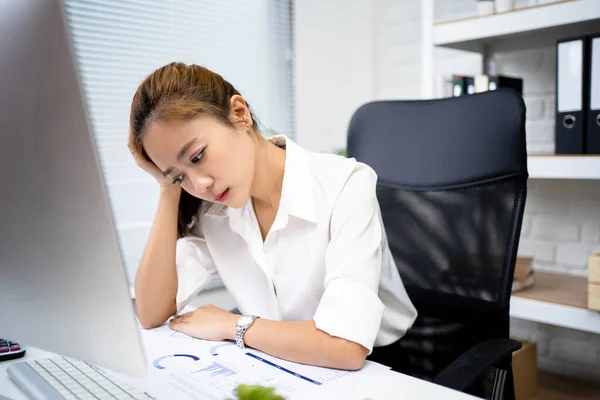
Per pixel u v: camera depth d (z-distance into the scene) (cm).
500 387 94
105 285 56
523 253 214
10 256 61
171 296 106
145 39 212
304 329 82
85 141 50
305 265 105
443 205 116
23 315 66
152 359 82
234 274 117
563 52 165
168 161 87
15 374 75
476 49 205
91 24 198
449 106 119
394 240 122
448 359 114
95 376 73
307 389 70
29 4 48
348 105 282
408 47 250
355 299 84
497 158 109
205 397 68
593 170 152
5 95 53
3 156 56
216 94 90
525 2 200
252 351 86
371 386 71
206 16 230
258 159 104
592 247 197
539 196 208
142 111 86
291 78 261
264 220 111
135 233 215
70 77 48
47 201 55
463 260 112
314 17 268
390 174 125
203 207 117
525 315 165
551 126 201
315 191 102
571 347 205
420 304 119
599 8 149
